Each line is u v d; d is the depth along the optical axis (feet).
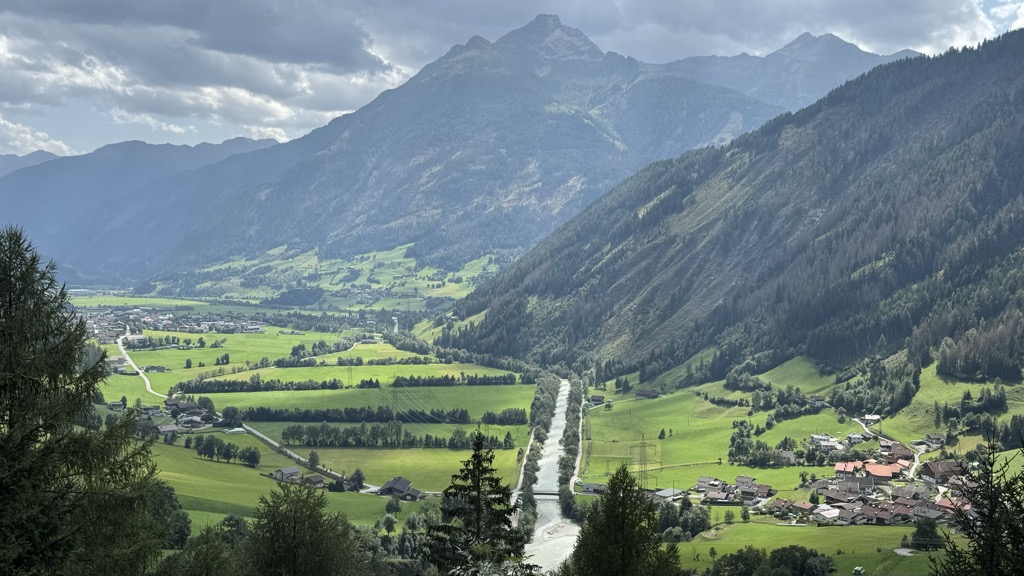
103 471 108.68
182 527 430.20
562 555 547.49
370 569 228.22
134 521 111.55
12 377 104.22
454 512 191.11
